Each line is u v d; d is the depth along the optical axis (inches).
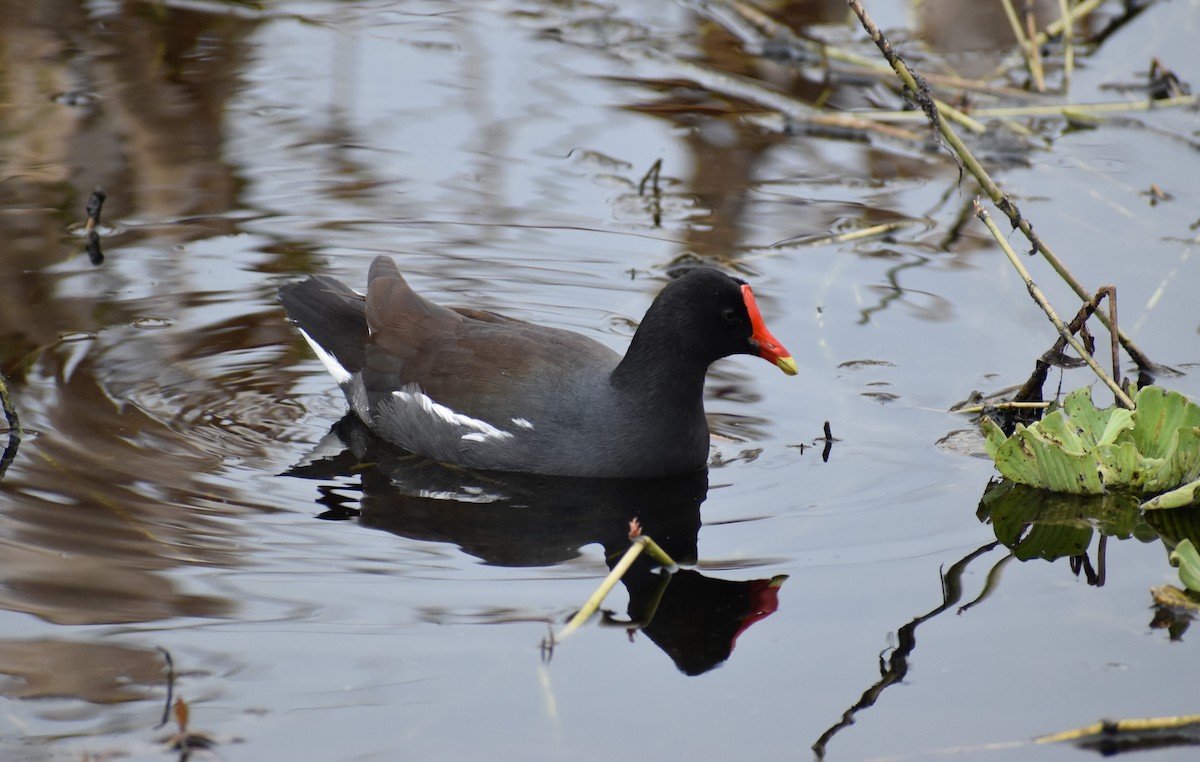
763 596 360.5
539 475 440.5
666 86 733.3
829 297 546.6
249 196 612.1
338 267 560.1
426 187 627.5
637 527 355.3
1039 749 297.4
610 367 455.5
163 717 299.1
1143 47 788.0
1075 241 579.5
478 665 322.7
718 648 334.0
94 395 463.8
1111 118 703.7
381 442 463.2
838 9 836.6
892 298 545.0
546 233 593.3
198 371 490.6
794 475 435.8
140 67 720.3
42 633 328.8
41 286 532.1
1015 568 376.2
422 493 423.2
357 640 331.9
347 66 738.8
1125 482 423.5
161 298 532.7
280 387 490.6
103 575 356.2
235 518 395.2
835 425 467.2
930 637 341.1
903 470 436.8
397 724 299.4
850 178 647.1
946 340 515.8
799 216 611.5
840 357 507.2
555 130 681.0
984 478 431.5
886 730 303.3
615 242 588.7
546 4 838.5
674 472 440.1
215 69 724.7
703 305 433.4
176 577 358.0
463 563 375.2
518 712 305.6
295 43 765.3
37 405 451.5
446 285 553.0
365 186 624.7
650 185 632.4
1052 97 720.3
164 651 313.9
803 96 731.4
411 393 460.8
